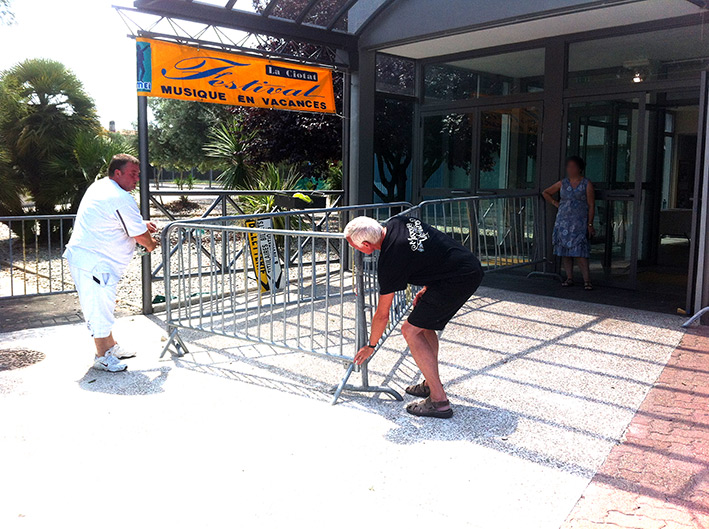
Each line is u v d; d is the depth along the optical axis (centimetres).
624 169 749
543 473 312
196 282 781
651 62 711
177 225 493
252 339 470
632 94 730
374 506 283
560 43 776
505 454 333
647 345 525
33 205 1360
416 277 365
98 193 458
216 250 952
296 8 800
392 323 527
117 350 479
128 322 618
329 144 1302
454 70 891
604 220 779
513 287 775
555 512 277
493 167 865
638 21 702
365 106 856
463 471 314
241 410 392
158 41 627
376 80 869
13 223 1292
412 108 932
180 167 2356
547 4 659
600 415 383
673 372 459
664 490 296
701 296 594
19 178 1316
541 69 802
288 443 346
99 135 1363
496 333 563
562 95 786
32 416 382
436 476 310
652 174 889
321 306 675
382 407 396
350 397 414
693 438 351
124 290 826
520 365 475
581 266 762
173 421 376
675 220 1034
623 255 766
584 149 781
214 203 793
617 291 750
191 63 655
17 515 276
